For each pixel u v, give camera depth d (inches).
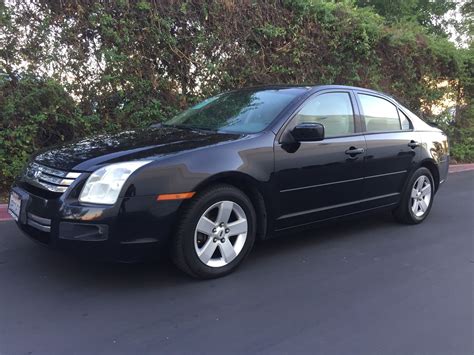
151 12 274.1
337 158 176.4
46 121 250.5
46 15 244.8
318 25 356.8
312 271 159.9
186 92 298.5
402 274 159.9
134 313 125.3
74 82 258.5
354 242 193.8
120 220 127.4
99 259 129.6
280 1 338.0
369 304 135.9
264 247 183.5
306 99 173.9
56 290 137.8
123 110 272.1
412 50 430.6
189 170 136.7
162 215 132.5
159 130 171.8
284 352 109.1
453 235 208.1
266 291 142.2
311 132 154.6
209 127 174.6
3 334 113.1
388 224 224.1
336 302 136.6
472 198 294.8
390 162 201.0
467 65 474.3
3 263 156.1
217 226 146.6
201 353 107.8
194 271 143.5
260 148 154.0
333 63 370.9
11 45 238.4
